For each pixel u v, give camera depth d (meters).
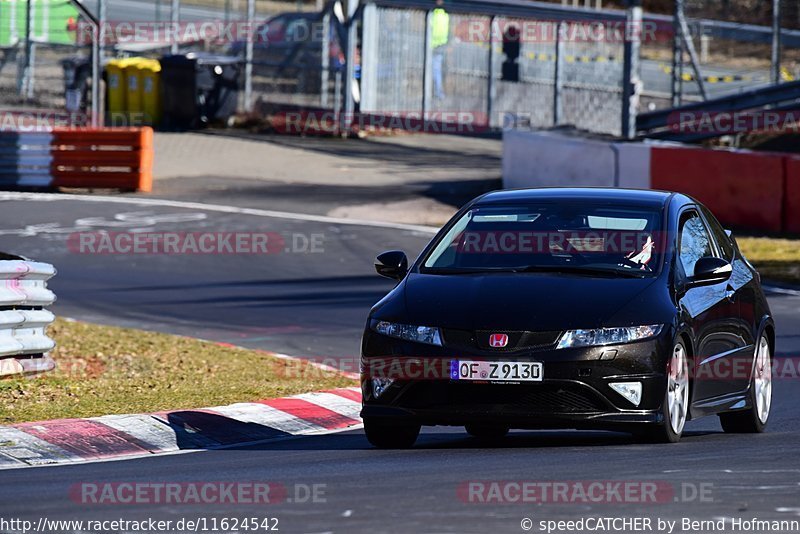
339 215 88.62
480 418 26.52
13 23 138.88
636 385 26.31
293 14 138.50
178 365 42.09
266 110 134.75
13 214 86.06
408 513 19.88
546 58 130.50
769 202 81.12
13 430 29.17
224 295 61.59
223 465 26.25
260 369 41.97
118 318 55.22
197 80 133.25
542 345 26.33
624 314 26.81
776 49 111.62
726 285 31.42
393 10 131.62
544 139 94.88
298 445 29.83
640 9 97.56
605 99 129.62
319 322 54.19
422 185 102.31
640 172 87.25
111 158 97.69
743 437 30.77
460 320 27.00
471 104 132.62
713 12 136.12
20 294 36.34
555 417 26.16
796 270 68.44
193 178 104.56
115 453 28.44
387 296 28.89
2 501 21.81
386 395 27.41
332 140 128.12
